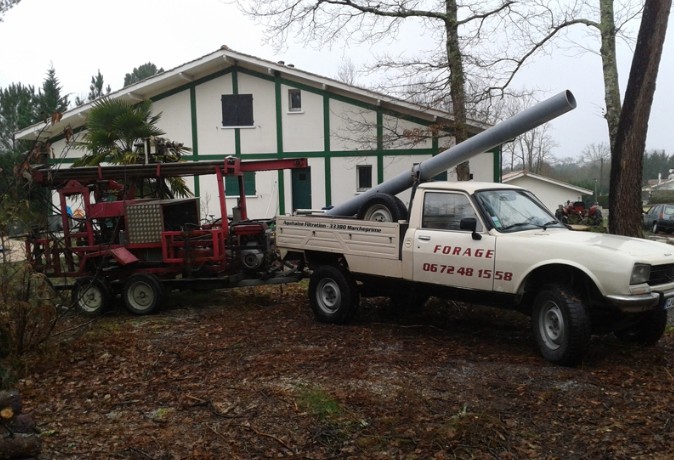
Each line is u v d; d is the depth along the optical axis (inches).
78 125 750.5
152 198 395.2
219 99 783.1
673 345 266.4
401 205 313.1
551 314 238.4
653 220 1168.8
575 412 189.9
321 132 770.8
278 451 168.4
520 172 1740.9
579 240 239.9
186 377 231.9
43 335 263.7
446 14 606.2
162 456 167.3
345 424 183.9
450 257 265.4
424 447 168.7
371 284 308.7
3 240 267.6
